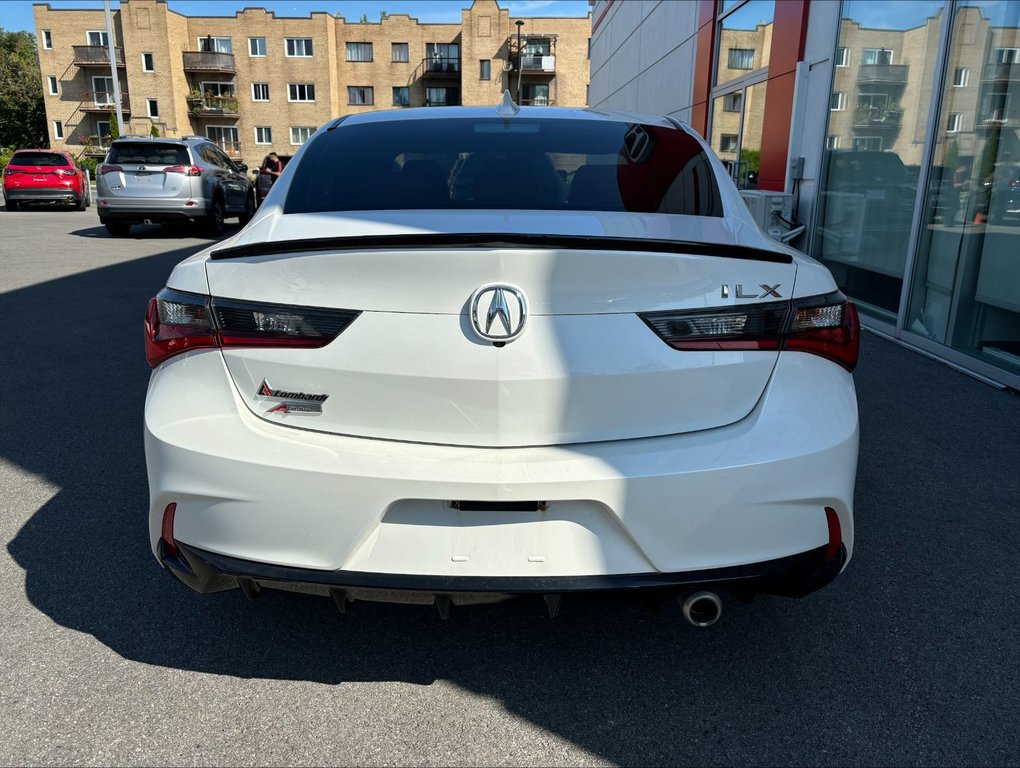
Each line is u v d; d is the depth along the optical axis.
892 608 2.56
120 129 32.03
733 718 2.05
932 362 5.58
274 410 1.87
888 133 6.68
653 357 1.84
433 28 59.53
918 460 3.78
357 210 2.33
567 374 1.81
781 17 8.90
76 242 12.96
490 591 1.81
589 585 1.82
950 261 5.73
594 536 1.82
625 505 1.79
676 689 2.16
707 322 1.86
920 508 3.29
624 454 1.82
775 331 1.92
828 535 1.95
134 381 5.09
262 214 2.39
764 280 1.92
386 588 1.82
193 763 1.88
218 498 1.85
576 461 1.80
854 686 2.18
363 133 2.82
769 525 1.87
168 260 10.66
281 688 2.15
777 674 2.23
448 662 2.27
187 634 2.39
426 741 1.96
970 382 5.07
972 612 2.55
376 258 1.78
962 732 2.01
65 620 2.45
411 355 1.81
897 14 6.54
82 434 4.12
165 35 55.03
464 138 2.73
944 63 5.79
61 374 5.22
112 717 2.03
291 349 1.85
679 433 1.88
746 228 2.30
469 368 1.80
